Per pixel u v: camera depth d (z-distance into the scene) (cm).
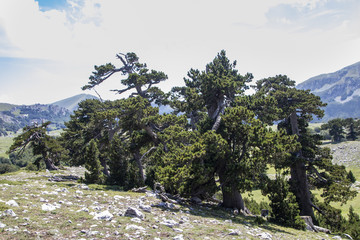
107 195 1747
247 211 2342
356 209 4316
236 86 3092
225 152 2053
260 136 1997
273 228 1661
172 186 2109
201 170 1952
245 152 2127
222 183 2116
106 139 4066
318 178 3262
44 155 4450
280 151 1927
